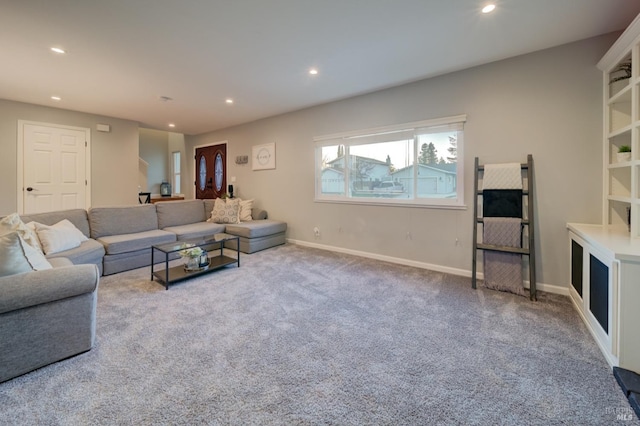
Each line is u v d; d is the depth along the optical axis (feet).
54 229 9.43
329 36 8.21
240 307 8.11
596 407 4.45
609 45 8.16
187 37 8.20
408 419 4.23
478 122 10.29
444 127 11.05
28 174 14.73
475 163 10.05
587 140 8.56
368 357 5.77
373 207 13.38
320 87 12.39
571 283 8.61
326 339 6.44
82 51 8.98
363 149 13.61
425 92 11.45
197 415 4.27
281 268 11.90
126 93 13.02
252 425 4.10
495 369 5.38
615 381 5.04
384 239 13.08
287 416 4.27
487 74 10.04
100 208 12.23
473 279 9.68
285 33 8.04
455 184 11.05
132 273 11.17
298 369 5.38
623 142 8.00
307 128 15.72
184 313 7.70
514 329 6.88
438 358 5.74
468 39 8.41
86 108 15.53
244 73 10.82
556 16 7.26
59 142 15.58
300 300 8.63
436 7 6.87
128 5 6.70
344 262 12.82
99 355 5.76
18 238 5.41
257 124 18.34
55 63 9.84
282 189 17.24
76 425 4.08
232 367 5.43
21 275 5.16
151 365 5.46
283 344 6.23
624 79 7.59
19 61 9.67
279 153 17.24
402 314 7.70
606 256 5.69
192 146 23.32
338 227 14.79
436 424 4.14
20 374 5.08
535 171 9.35
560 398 4.64
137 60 9.66
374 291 9.36
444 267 11.39
